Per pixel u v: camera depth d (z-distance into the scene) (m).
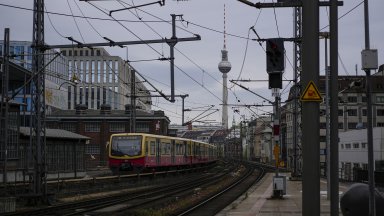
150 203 24.83
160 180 43.12
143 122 77.06
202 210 21.25
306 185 9.77
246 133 140.00
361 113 88.62
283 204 21.59
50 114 75.81
